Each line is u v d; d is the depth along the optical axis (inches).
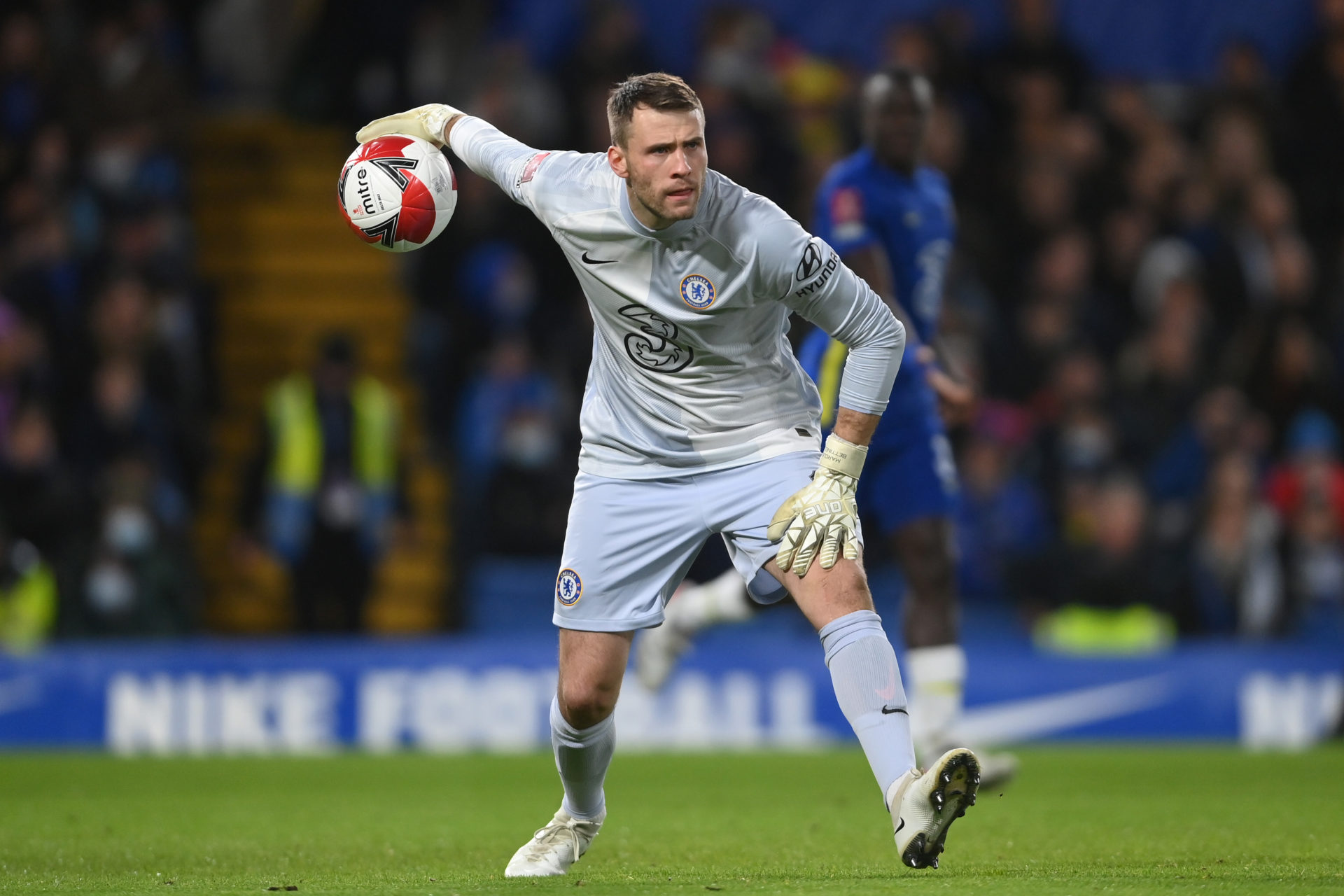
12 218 1860.2
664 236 576.1
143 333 1817.2
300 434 1691.7
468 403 1871.3
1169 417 1923.0
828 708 1494.8
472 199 2041.1
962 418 965.2
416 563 1996.8
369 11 2233.0
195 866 685.9
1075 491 1809.8
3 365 1708.9
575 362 1920.5
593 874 637.9
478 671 1483.8
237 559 1835.6
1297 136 2320.4
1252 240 2150.6
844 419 592.7
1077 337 2005.4
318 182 2220.7
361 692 1472.7
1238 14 2632.9
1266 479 1894.7
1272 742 1545.3
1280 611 1726.1
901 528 958.4
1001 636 1793.8
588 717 617.6
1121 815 906.1
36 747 1446.9
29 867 684.7
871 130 953.5
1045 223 2132.1
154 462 1718.8
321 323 2165.4
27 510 1630.2
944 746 957.8
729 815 932.0
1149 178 2171.5
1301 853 703.1
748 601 1041.5
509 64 2053.4
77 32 2047.2
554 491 1843.0
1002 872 621.0
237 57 2346.2
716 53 2142.0
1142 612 1702.8
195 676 1459.2
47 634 1599.4
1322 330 2140.7
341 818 921.5
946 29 2262.6
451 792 1090.7
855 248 936.9
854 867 654.5
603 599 612.1
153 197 1945.1
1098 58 2598.4
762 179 2021.4
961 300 1996.8
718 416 603.5
